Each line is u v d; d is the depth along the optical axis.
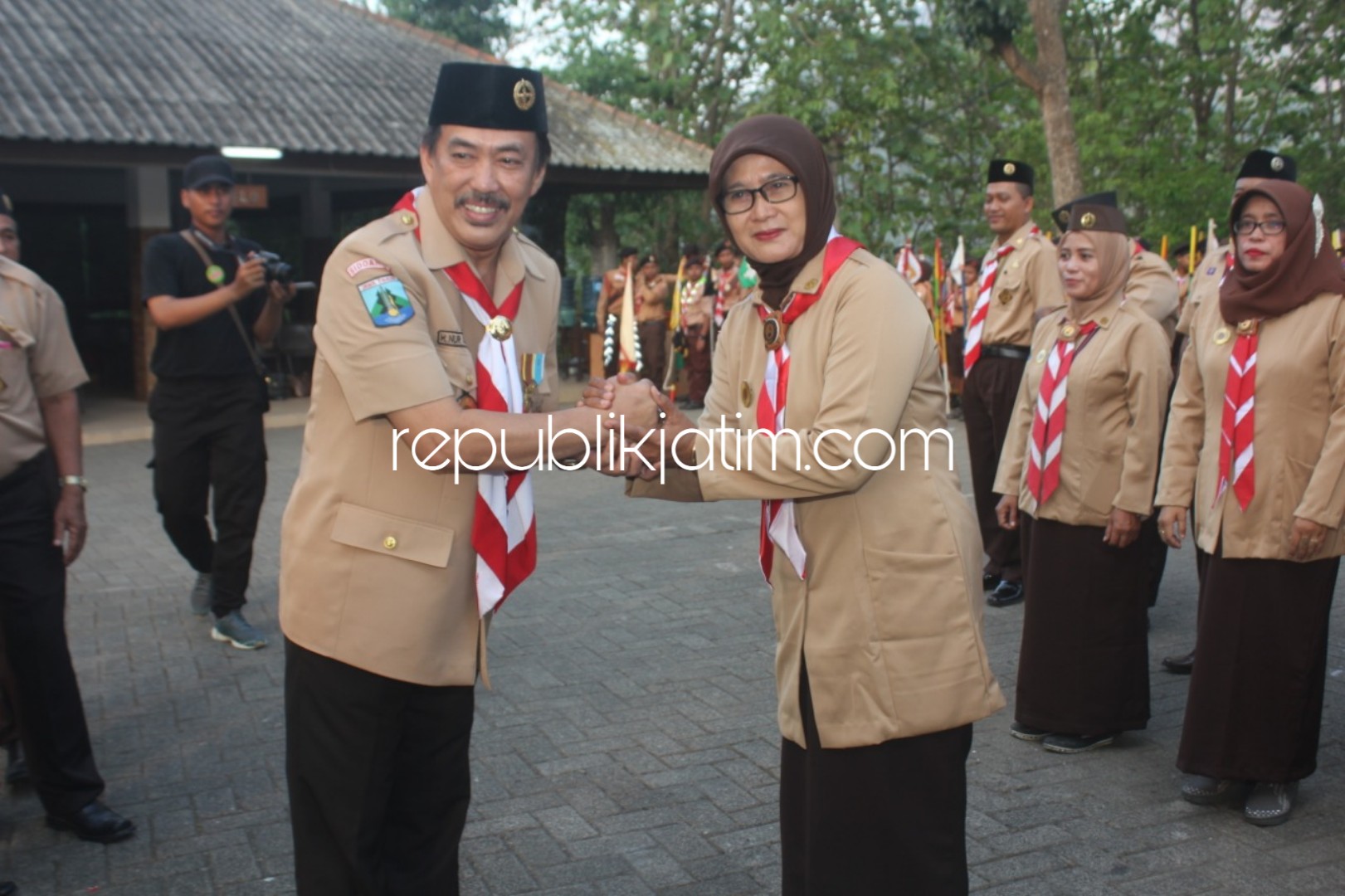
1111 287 4.48
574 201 24.11
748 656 5.42
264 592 6.52
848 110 20.91
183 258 5.45
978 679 2.56
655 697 4.93
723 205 2.57
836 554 2.55
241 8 17.44
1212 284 6.16
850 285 2.48
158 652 5.54
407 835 2.84
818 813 2.62
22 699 3.66
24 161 12.36
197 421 5.45
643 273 15.24
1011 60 14.03
